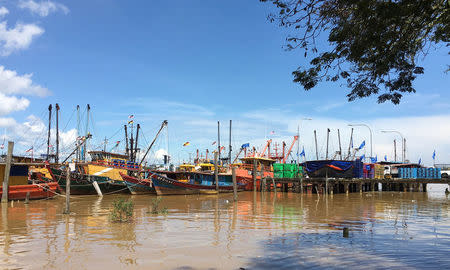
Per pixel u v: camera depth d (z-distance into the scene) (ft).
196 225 61.46
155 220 67.77
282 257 37.91
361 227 60.80
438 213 85.71
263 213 82.84
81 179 148.05
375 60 33.32
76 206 98.58
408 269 32.83
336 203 116.57
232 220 69.00
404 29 31.04
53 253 39.52
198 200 126.62
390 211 90.02
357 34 30.96
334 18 31.65
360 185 177.99
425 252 40.19
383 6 27.45
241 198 142.00
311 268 33.47
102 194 149.89
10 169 113.19
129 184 151.43
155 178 147.64
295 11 30.71
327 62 33.76
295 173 199.31
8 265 34.76
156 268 33.78
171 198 136.98
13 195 111.34
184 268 33.78
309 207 100.37
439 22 30.37
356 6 30.22
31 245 43.75
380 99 36.01
